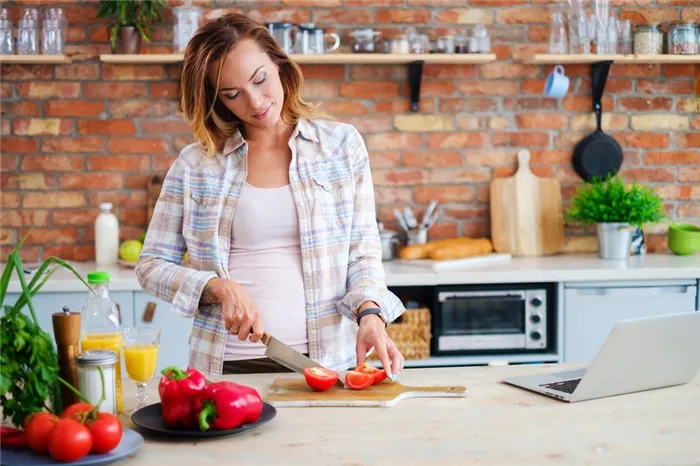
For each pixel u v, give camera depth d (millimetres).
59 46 3926
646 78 4281
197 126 2180
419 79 4109
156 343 1778
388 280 3598
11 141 4078
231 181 2193
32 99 4070
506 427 1579
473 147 4238
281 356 1916
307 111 2264
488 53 4020
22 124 4074
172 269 2096
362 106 4176
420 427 1580
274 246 2189
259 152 2225
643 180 4309
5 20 3912
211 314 2170
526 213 4191
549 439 1509
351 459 1409
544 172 4270
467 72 4211
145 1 3949
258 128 2213
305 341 2164
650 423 1604
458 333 3693
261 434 1545
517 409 1698
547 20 4223
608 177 4121
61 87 4074
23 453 1408
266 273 2164
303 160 2199
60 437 1348
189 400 1524
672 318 1787
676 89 4297
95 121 4098
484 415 1657
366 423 1606
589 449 1455
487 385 1888
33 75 4059
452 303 3684
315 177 2193
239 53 2057
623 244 3990
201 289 2027
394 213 4215
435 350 3695
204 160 2207
